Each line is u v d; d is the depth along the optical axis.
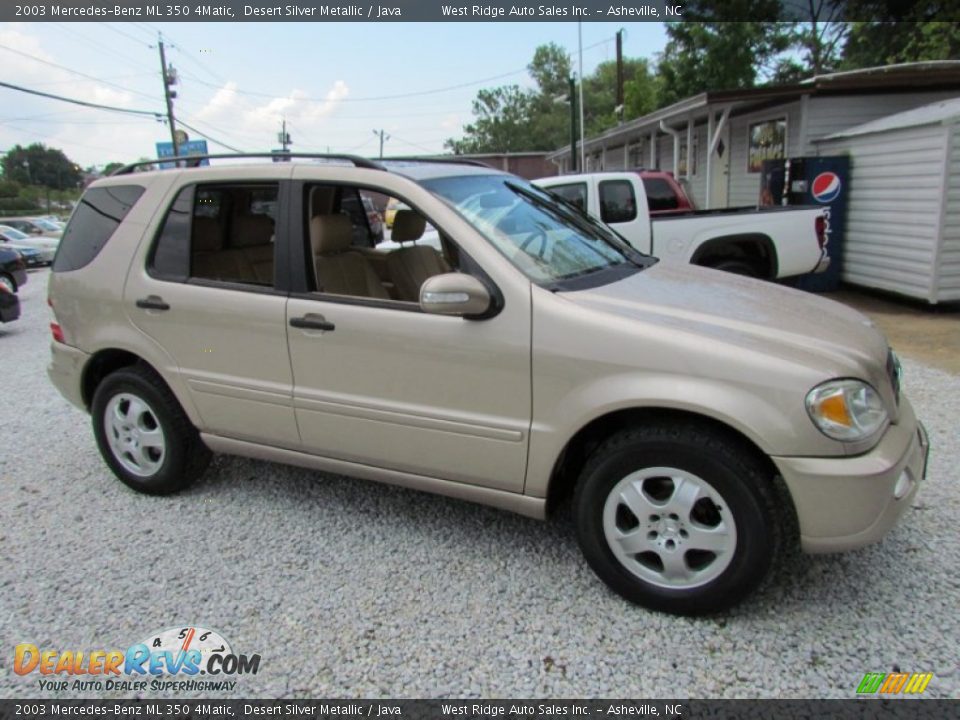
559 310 2.72
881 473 2.39
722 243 7.74
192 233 3.60
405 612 2.82
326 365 3.20
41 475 4.33
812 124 11.08
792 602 2.79
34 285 15.80
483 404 2.88
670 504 2.62
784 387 2.41
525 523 3.51
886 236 8.87
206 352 3.51
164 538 3.47
